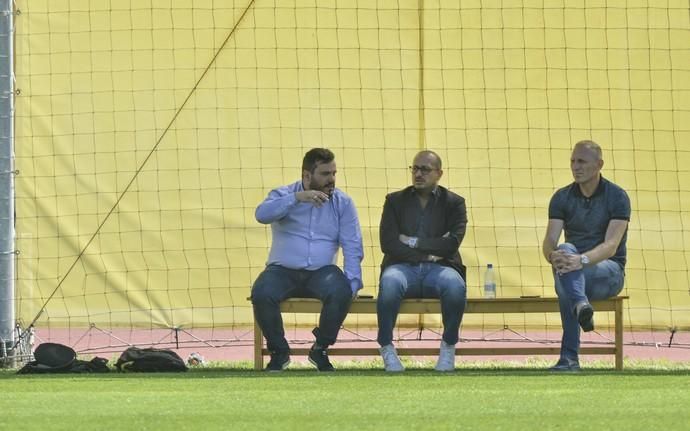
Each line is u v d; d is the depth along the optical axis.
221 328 37.97
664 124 38.50
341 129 38.25
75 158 37.78
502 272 38.25
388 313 30.88
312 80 38.25
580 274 30.25
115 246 37.84
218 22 38.19
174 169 38.00
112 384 26.69
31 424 19.16
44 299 37.59
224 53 38.16
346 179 38.19
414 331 39.03
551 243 31.61
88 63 37.91
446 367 31.23
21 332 36.31
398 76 38.34
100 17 38.00
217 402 22.27
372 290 38.06
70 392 24.69
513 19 38.50
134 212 37.88
